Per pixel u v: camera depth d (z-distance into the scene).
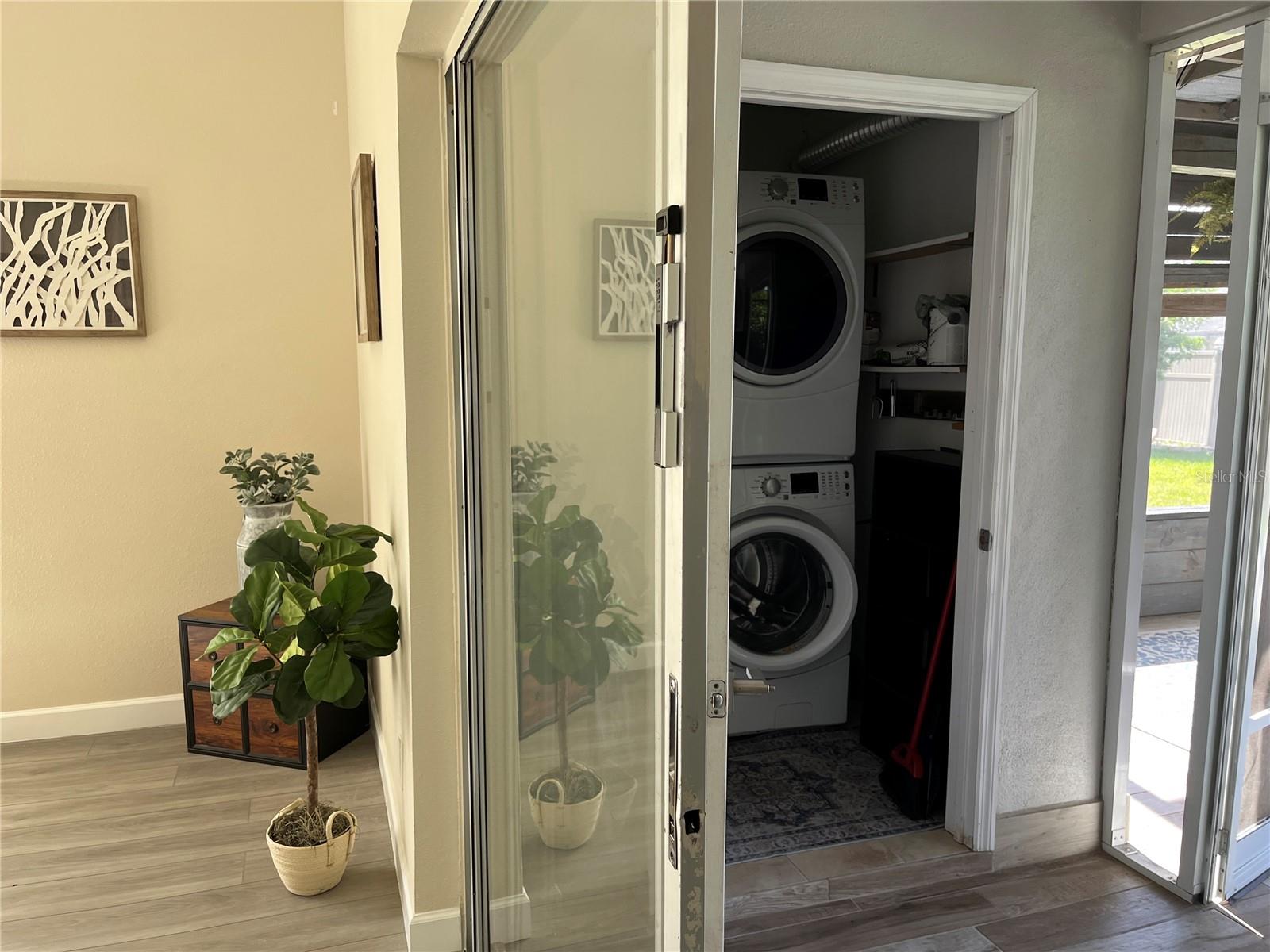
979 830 2.51
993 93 2.21
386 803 2.88
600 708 1.18
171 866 2.54
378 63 2.26
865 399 3.67
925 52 2.16
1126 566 2.51
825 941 2.24
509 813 1.81
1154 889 2.46
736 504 3.08
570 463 1.26
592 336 1.12
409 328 1.99
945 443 3.21
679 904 0.90
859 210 3.11
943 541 2.79
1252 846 2.46
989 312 2.37
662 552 0.91
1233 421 2.24
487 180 1.71
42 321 3.20
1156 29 2.30
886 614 3.11
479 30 1.59
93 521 3.35
